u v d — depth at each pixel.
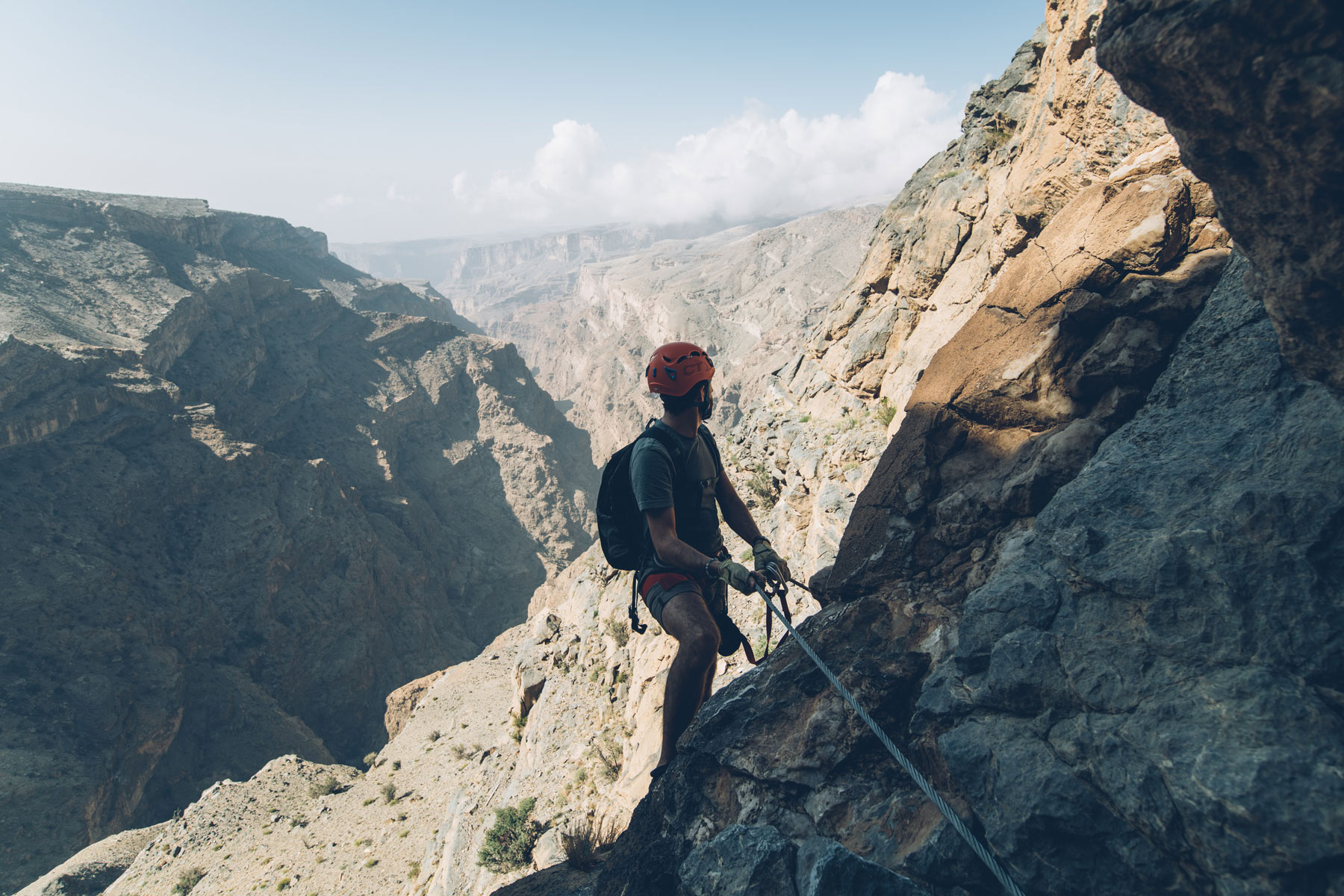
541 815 18.80
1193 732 1.70
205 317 167.25
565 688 24.61
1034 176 10.05
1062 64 9.16
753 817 2.51
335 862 41.16
